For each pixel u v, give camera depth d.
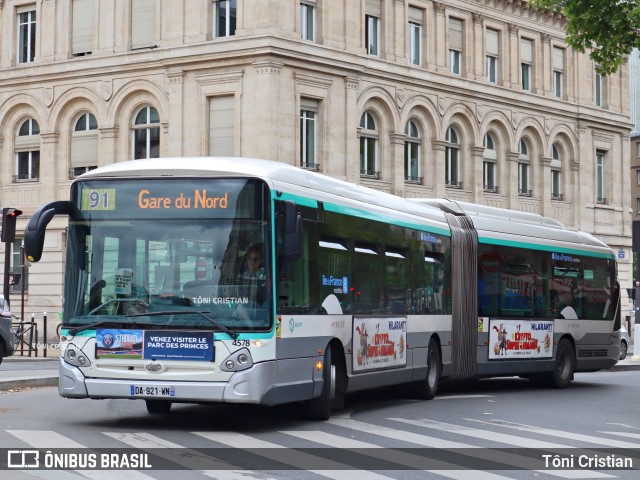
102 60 51.16
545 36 62.00
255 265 15.66
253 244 15.68
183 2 48.72
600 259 29.81
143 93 50.34
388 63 52.34
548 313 27.27
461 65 57.31
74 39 52.62
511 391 26.33
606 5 28.25
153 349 15.58
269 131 46.34
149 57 49.62
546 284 27.31
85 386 15.77
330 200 18.05
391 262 20.70
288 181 16.58
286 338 16.11
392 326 20.61
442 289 23.36
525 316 26.36
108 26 51.25
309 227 17.16
